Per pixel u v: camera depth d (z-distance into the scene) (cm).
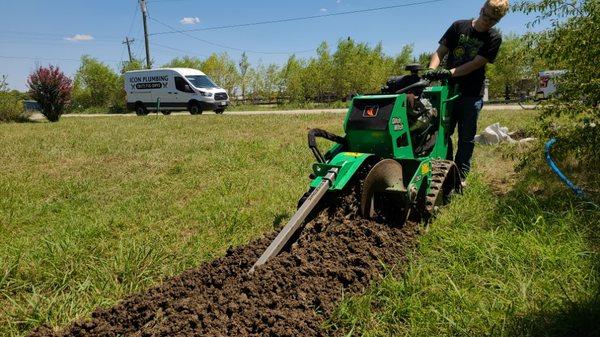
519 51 517
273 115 1878
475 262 338
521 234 383
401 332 269
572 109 486
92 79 4706
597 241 362
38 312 306
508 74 2733
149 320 278
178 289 306
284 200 533
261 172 697
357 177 393
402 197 388
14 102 2405
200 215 498
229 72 4075
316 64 3616
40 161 873
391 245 362
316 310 283
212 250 407
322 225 369
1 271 359
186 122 1639
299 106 3306
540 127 520
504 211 434
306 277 309
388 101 391
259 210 500
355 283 310
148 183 659
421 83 418
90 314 304
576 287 297
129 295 324
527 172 578
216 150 919
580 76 471
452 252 362
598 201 436
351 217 383
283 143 986
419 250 367
